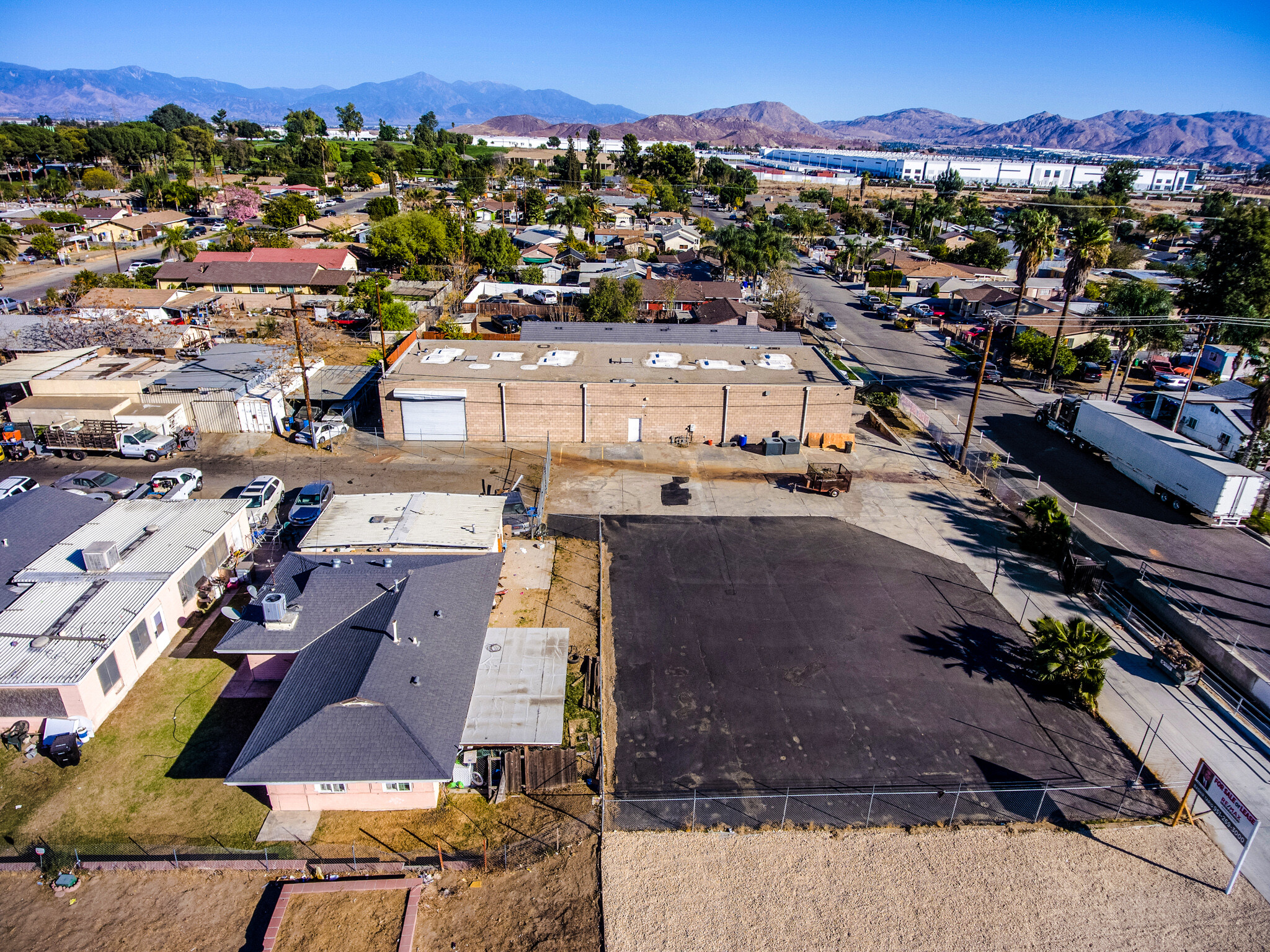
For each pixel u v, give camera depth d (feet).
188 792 75.25
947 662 96.68
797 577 114.32
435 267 325.21
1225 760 82.28
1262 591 113.39
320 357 202.28
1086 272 201.67
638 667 93.76
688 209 605.31
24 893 65.21
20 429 150.30
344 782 67.97
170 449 150.61
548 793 76.28
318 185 601.62
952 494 145.18
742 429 164.35
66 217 394.73
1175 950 62.49
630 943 61.82
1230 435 156.56
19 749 79.51
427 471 146.92
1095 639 91.25
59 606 89.15
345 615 87.76
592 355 183.52
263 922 63.16
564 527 127.13
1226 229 228.84
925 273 344.90
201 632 98.27
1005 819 74.74
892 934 63.10
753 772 79.20
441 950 61.16
